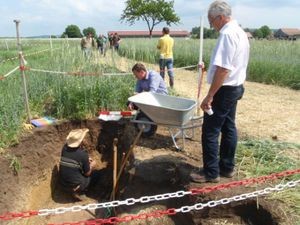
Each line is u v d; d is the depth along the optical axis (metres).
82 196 6.54
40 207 5.92
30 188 5.83
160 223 4.66
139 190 5.32
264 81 12.85
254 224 4.21
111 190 6.59
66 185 6.34
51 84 8.05
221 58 3.84
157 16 43.41
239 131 6.64
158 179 5.25
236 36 3.87
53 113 7.38
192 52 19.08
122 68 9.28
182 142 6.18
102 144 7.16
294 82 11.95
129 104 6.86
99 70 8.54
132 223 4.77
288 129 6.81
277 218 4.00
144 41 17.25
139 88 6.63
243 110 8.26
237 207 4.28
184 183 4.81
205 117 4.31
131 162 5.82
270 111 8.20
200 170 4.75
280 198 4.23
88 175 6.52
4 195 5.08
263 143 5.73
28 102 7.07
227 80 4.04
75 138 6.29
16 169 5.59
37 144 6.36
